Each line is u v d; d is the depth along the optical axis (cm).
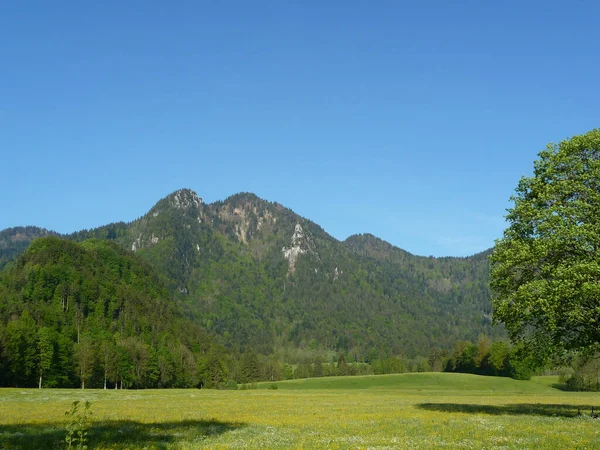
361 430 3011
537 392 11662
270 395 8875
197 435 2762
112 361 12500
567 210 3425
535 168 3934
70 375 11762
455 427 3039
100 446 2230
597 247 3334
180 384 15512
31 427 3158
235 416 4112
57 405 5384
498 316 3672
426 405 5544
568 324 3438
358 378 17388
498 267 3684
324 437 2678
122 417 3950
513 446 2245
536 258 3466
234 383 15488
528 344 3691
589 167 3606
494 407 5019
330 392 10938
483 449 2189
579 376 12069
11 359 10462
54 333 12712
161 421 3616
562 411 4319
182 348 17125
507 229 3850
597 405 5566
